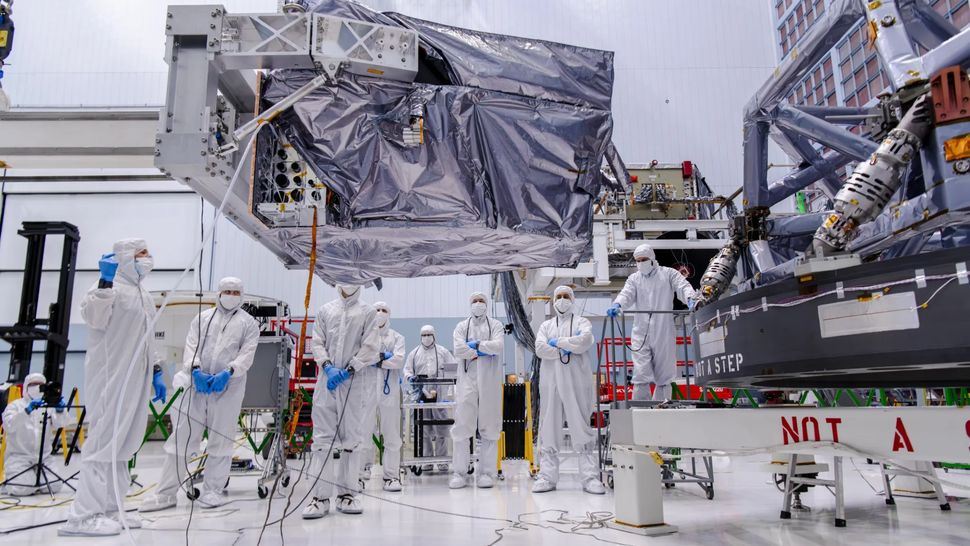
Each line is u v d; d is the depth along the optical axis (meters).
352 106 2.71
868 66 9.53
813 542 3.15
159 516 4.21
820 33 2.79
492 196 2.83
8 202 12.59
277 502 4.86
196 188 2.66
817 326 1.68
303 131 2.71
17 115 3.44
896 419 1.66
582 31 13.49
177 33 2.51
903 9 2.46
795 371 1.73
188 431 4.52
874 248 2.25
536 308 7.28
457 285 12.84
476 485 5.75
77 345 12.12
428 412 7.27
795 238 3.37
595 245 6.62
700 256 7.49
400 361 5.79
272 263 12.70
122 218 12.66
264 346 5.43
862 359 1.56
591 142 2.96
